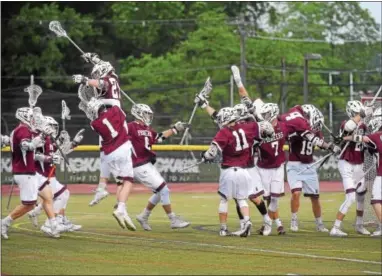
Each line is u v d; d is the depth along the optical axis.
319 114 32.66
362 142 29.58
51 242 28.53
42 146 30.47
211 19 96.88
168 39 103.81
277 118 31.77
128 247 27.12
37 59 89.75
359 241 28.91
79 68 94.38
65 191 31.89
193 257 24.81
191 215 41.41
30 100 30.83
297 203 32.72
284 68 91.44
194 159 65.56
